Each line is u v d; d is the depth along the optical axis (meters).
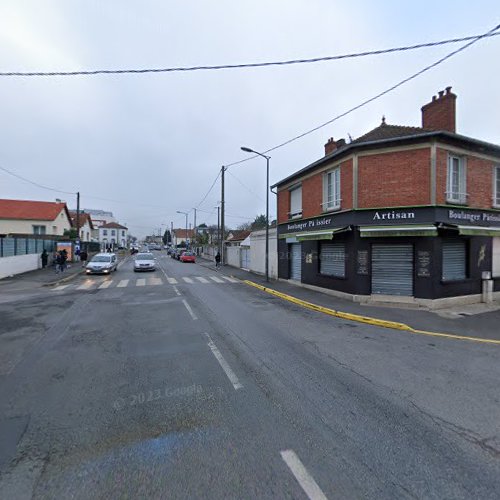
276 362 5.17
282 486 2.43
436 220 10.08
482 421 3.44
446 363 5.25
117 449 2.88
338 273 12.25
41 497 2.31
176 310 9.40
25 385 4.27
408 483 2.48
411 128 12.15
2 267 16.72
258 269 21.50
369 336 6.93
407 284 10.59
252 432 3.16
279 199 17.67
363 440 3.05
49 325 7.55
